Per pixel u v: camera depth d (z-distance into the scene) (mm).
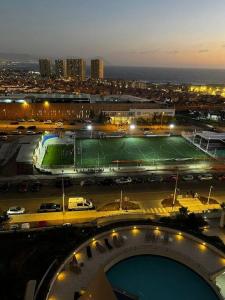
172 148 105750
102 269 26578
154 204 62594
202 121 156625
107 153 98500
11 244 47562
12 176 75438
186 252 37594
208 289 31234
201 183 74312
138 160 91125
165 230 41656
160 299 29625
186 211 53938
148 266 34125
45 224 54031
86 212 58594
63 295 30391
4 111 142250
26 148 85375
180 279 32375
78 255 36250
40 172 78062
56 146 105438
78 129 131000
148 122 146375
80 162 88500
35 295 29688
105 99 170875
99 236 39688
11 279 39906
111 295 24391
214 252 37781
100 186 70938
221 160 91688
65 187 69875
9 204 61219
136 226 42000
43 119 146500
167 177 77375
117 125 141750
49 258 44125
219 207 61844
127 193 67500
